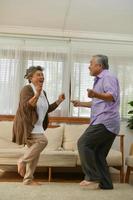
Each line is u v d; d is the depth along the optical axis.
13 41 5.16
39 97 3.38
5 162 3.91
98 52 5.27
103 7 4.75
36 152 3.36
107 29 5.22
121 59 5.30
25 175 3.51
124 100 5.25
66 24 5.10
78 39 5.27
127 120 5.22
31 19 4.99
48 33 5.19
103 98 3.16
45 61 5.17
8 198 2.86
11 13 4.85
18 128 3.35
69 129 4.71
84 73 5.22
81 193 3.15
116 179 4.31
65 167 4.36
